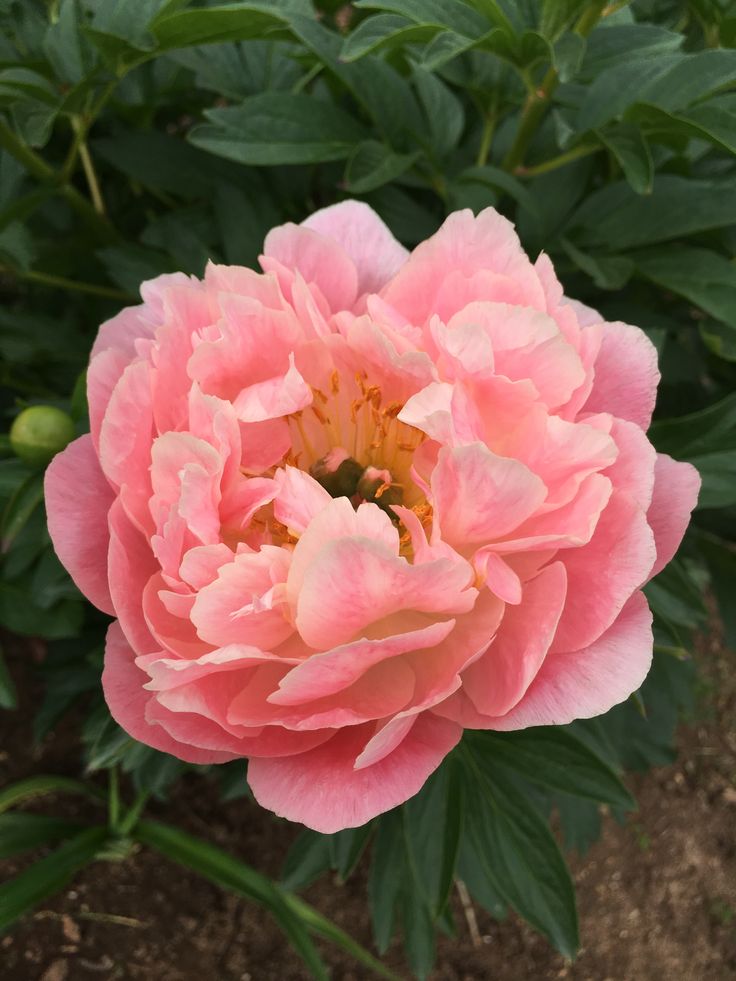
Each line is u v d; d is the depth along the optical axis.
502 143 0.37
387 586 0.20
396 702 0.22
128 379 0.21
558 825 0.51
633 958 0.48
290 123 0.32
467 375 0.22
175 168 0.37
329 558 0.19
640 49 0.29
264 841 0.48
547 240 0.35
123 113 0.38
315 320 0.23
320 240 0.25
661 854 0.51
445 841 0.29
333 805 0.21
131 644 0.21
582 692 0.21
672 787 0.53
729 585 0.41
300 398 0.23
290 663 0.20
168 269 0.36
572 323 0.23
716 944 0.49
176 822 0.47
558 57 0.27
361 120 0.38
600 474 0.22
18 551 0.30
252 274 0.23
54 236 0.44
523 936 0.48
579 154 0.34
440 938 0.47
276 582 0.21
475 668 0.23
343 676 0.20
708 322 0.34
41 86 0.30
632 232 0.34
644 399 0.24
